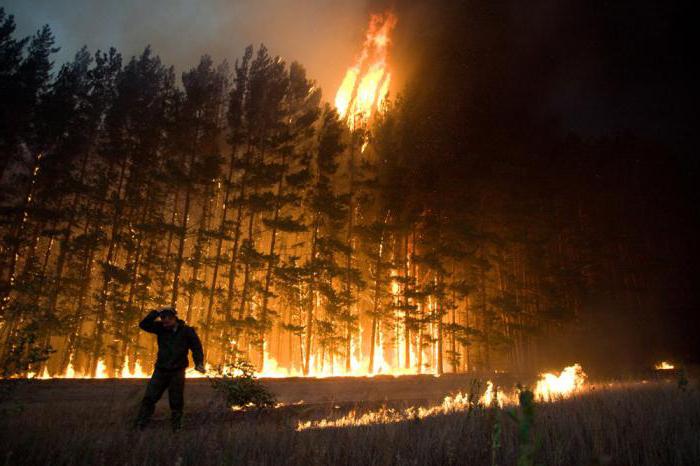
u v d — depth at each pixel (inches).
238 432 199.3
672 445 166.4
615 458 154.9
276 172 1102.4
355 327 1206.3
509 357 1412.4
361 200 1262.3
